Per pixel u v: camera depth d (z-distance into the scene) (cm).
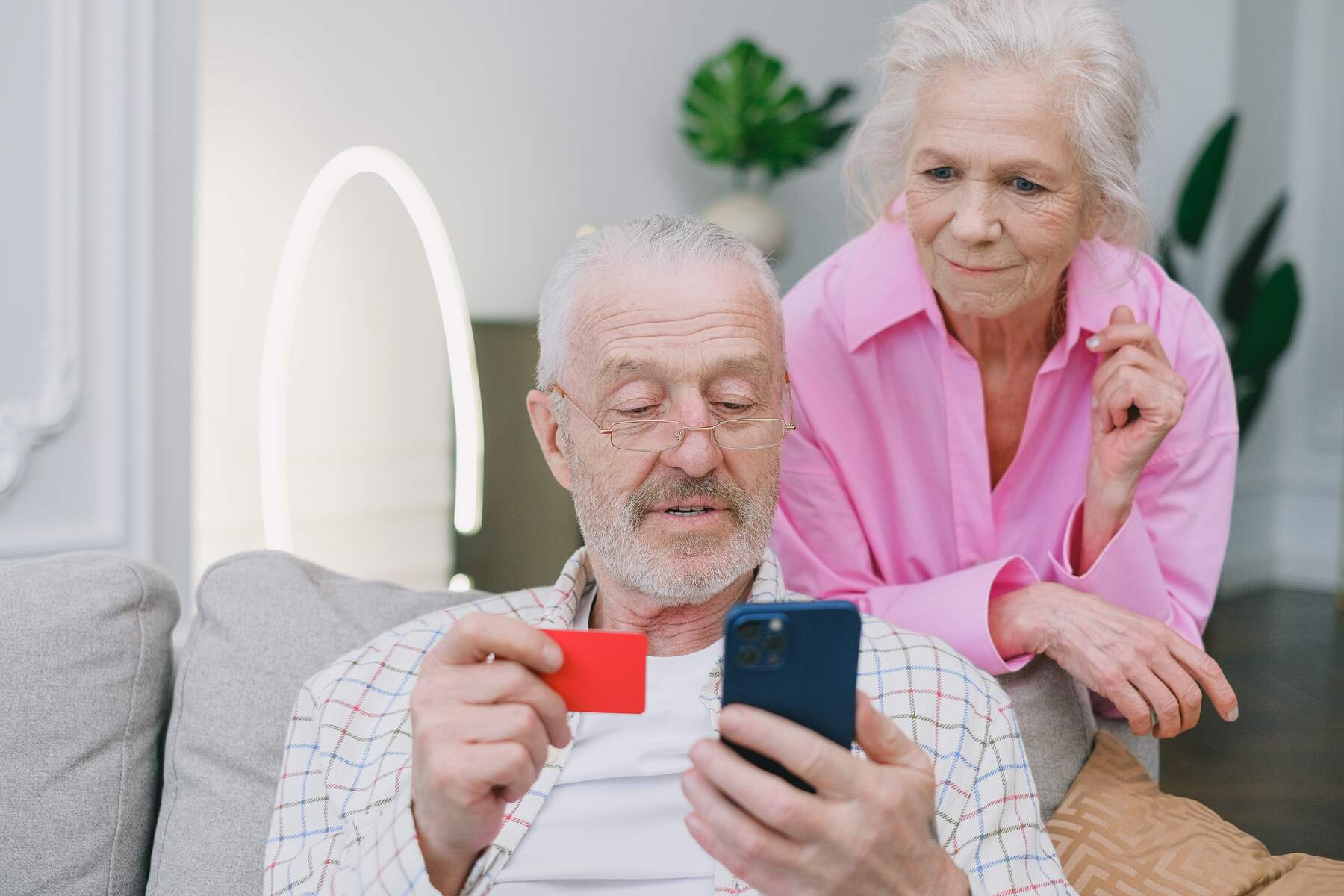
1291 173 516
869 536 167
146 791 140
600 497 116
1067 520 159
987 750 120
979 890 102
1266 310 454
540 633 88
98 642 137
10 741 131
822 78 492
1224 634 432
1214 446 155
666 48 439
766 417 116
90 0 212
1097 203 135
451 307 233
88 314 214
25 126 204
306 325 346
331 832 121
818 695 80
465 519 234
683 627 124
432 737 88
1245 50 484
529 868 115
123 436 219
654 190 441
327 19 345
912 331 156
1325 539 512
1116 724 154
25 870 129
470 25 380
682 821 116
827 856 79
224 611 146
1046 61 125
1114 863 128
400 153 366
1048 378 151
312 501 349
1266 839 260
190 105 226
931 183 133
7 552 203
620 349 113
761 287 118
